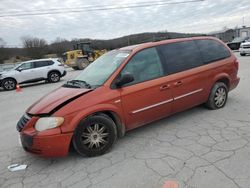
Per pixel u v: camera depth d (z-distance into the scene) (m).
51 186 3.41
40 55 57.66
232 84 6.11
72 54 27.81
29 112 4.05
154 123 5.36
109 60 4.92
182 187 3.06
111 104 4.15
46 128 3.73
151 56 4.81
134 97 4.40
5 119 7.41
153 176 3.36
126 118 4.37
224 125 4.90
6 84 15.72
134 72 4.54
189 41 5.45
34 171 3.86
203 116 5.50
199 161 3.62
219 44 6.00
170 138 4.54
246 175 3.19
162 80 4.75
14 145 4.98
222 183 3.07
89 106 3.96
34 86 16.31
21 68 16.33
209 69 5.51
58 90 4.56
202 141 4.28
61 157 4.18
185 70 5.14
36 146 3.75
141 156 3.96
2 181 3.66
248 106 6.03
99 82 4.34
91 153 4.07
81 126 3.92
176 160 3.72
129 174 3.48
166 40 5.18
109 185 3.28
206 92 5.55
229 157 3.66
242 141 4.13
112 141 4.21
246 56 22.53
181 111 5.35
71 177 3.58
